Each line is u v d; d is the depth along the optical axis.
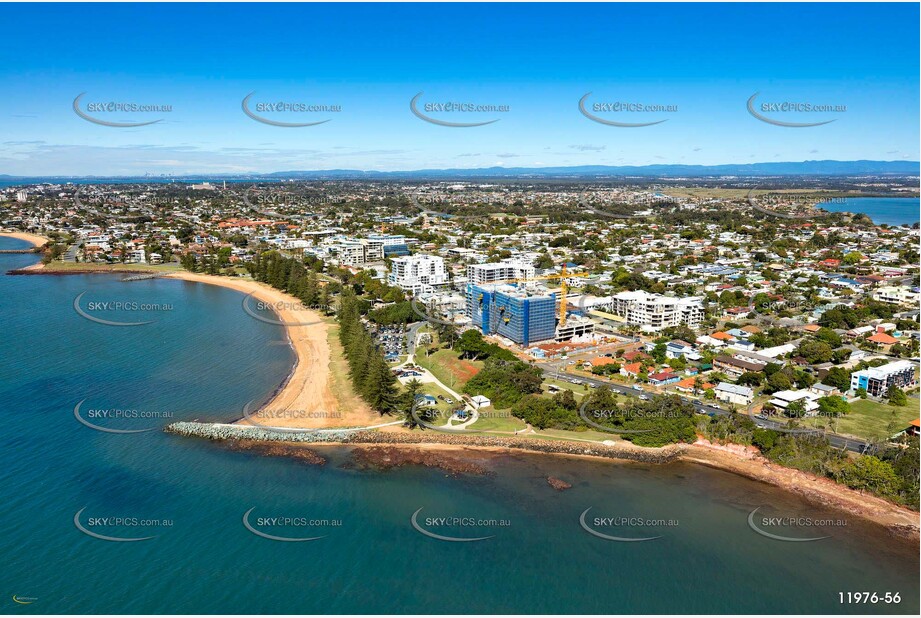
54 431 172.75
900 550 129.00
